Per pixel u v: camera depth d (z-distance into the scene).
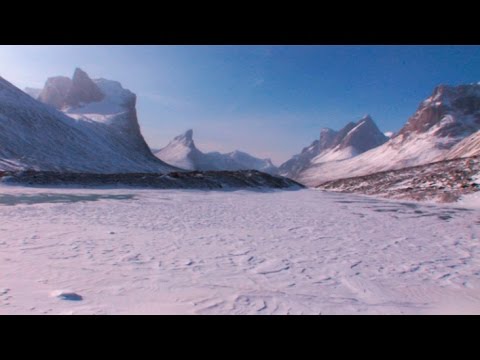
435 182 28.80
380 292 5.21
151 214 13.76
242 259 6.96
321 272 6.21
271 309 4.35
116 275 5.41
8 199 16.84
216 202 21.00
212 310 4.22
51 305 4.05
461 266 6.93
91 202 17.22
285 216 15.09
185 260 6.65
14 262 5.86
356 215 16.14
